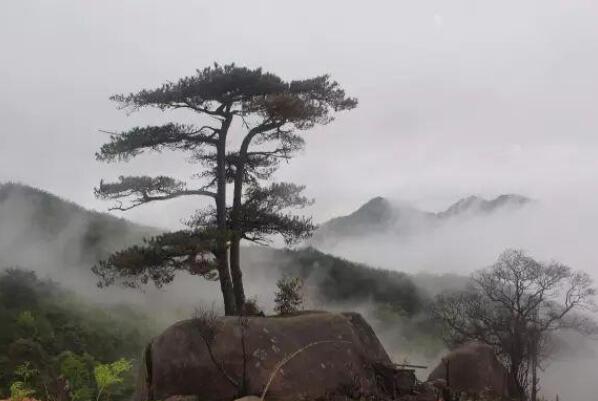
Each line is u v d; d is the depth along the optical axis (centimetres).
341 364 1062
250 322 1074
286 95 1384
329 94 1596
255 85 1503
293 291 1384
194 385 977
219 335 1031
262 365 999
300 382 993
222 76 1475
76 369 1878
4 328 2481
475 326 2989
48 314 2933
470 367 1522
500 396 1450
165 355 1007
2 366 2062
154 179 1505
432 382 1133
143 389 1034
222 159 1580
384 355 1248
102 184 1470
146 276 1424
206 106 1565
